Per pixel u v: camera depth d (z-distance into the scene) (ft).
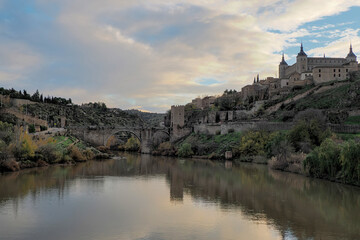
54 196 192.54
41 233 130.21
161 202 182.60
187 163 397.80
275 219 151.12
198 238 126.62
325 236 128.77
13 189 208.54
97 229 135.74
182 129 615.16
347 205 175.73
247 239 125.80
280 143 337.11
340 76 612.29
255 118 581.94
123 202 181.57
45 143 344.08
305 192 208.03
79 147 426.92
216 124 546.26
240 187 227.40
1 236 126.21
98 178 263.08
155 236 128.57
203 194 204.54
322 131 343.26
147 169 332.19
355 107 446.60
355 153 225.76
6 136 322.55
